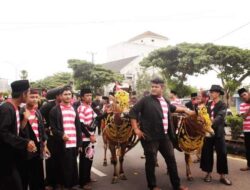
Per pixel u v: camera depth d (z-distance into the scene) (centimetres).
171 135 689
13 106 467
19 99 473
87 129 704
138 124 705
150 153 665
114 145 757
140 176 813
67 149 634
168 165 672
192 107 961
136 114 677
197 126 711
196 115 707
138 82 3678
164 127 671
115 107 732
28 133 528
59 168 659
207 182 742
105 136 774
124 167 910
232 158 989
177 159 996
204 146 748
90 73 3712
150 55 3180
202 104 813
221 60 2827
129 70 4856
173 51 3025
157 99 680
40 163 602
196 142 732
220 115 730
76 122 659
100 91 3791
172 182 671
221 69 2936
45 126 675
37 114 590
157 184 739
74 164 648
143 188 713
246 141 842
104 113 780
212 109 757
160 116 663
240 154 1019
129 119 732
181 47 3022
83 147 705
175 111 713
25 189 504
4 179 455
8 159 457
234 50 2805
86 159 707
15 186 459
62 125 637
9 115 455
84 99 716
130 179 787
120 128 739
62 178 640
